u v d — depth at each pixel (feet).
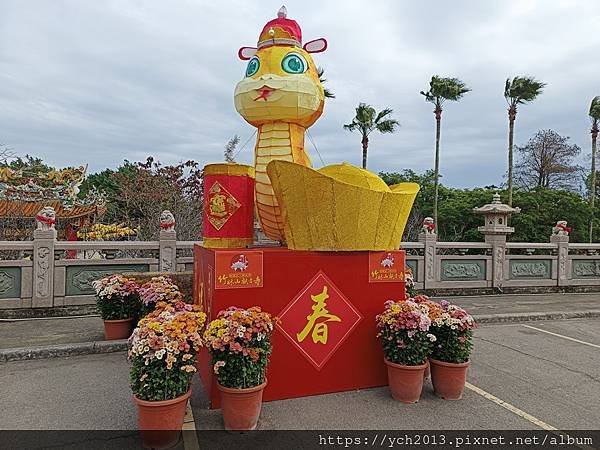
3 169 50.16
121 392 15.03
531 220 70.79
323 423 12.68
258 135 16.81
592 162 79.61
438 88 70.64
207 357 14.47
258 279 14.05
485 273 39.78
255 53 16.93
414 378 14.07
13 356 18.61
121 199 58.54
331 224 14.55
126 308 20.75
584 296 39.78
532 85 69.31
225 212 15.99
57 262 27.71
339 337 15.08
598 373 18.06
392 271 15.92
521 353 20.98
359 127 72.18
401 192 15.43
